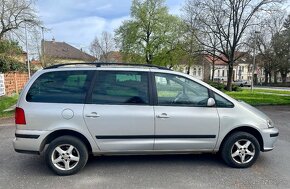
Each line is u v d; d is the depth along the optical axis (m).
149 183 4.07
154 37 39.44
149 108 4.45
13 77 19.56
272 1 27.38
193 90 4.64
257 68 60.81
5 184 4.05
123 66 4.62
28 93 4.36
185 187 3.93
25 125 4.28
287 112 11.75
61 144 4.36
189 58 33.09
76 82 4.46
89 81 4.46
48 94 4.38
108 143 4.41
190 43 30.78
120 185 4.00
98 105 4.38
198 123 4.53
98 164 4.86
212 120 4.57
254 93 26.06
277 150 5.77
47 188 3.90
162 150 4.53
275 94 24.44
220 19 29.33
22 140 4.29
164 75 4.63
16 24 24.53
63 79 4.46
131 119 4.39
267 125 4.77
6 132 7.68
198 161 5.02
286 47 48.75
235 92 28.11
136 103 4.46
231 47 30.66
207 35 29.67
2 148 5.96
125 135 4.41
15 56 27.72
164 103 4.52
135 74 4.57
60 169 4.36
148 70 4.62
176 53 37.44
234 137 4.64
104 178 4.26
